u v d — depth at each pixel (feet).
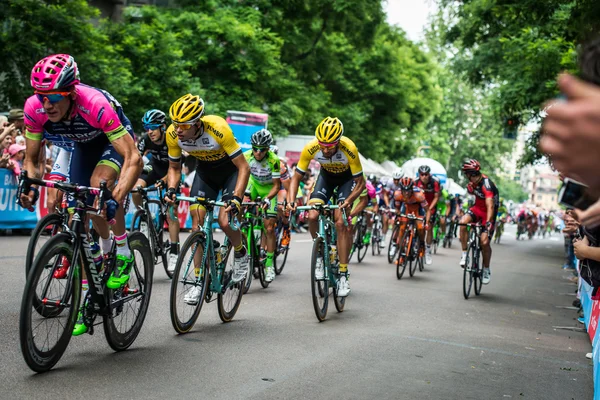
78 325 11.03
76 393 9.28
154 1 72.23
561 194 2.79
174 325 13.61
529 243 86.48
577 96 1.92
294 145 70.18
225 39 65.10
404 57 108.58
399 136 107.55
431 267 35.17
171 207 20.89
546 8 33.58
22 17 40.63
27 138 11.80
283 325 15.85
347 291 18.38
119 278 11.32
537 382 12.39
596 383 11.46
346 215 18.43
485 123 164.25
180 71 55.52
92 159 12.66
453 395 10.89
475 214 25.90
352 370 11.98
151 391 9.73
